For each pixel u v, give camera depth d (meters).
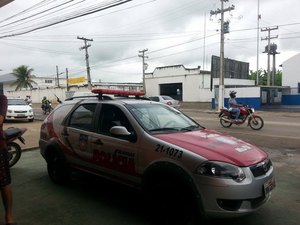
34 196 5.97
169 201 4.38
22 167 8.18
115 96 6.11
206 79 49.56
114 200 5.71
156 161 4.52
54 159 6.61
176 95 53.03
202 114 28.75
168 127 5.25
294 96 42.75
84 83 60.62
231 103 16.45
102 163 5.41
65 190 6.26
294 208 5.31
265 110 34.44
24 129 8.35
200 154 4.23
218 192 4.02
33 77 78.12
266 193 4.39
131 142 4.95
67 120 6.33
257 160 4.39
